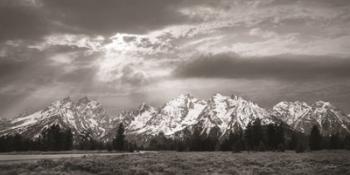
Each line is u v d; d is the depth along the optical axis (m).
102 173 51.00
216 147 187.00
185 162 70.25
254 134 158.75
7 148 156.00
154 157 82.88
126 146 175.25
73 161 62.78
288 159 80.31
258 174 54.94
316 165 68.00
